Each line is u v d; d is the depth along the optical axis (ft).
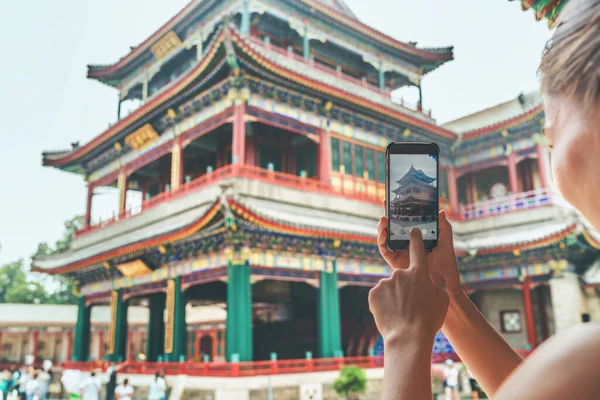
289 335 122.42
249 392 85.40
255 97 105.40
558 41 4.08
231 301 90.12
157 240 99.76
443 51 158.30
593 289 121.19
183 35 142.41
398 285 5.53
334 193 112.68
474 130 143.95
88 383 88.58
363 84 136.46
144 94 155.12
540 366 3.47
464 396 108.37
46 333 203.21
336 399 93.66
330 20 136.67
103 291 131.85
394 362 4.99
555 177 4.20
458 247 125.80
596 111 3.79
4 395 109.60
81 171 163.53
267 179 102.17
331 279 104.06
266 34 131.54
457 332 7.50
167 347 102.99
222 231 92.38
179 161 117.91
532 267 123.95
